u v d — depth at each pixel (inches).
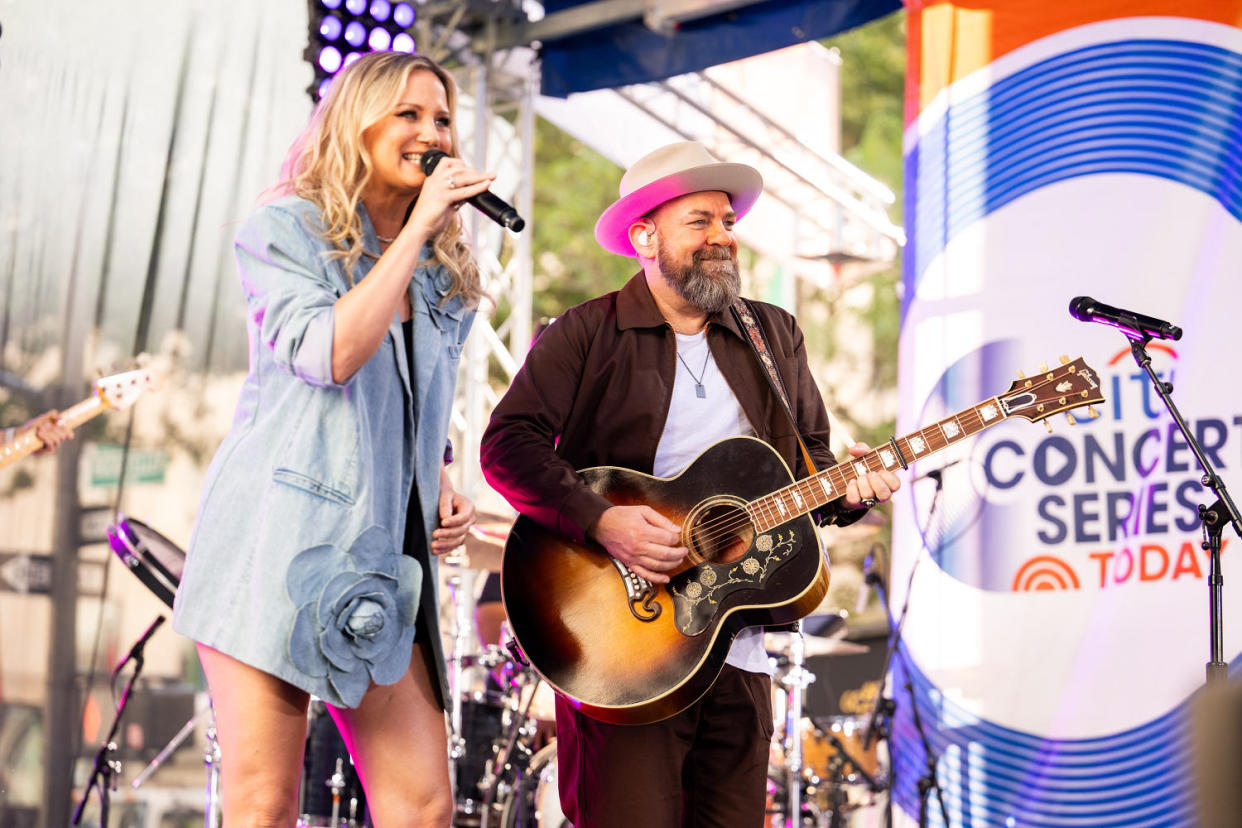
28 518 298.4
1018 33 250.8
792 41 305.3
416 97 116.0
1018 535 238.8
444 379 121.3
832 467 148.5
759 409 154.3
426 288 120.3
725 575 143.8
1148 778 226.4
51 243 311.0
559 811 243.3
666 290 155.8
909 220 257.0
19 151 310.7
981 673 239.1
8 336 305.4
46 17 314.7
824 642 289.9
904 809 242.7
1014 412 149.4
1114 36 244.1
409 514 120.1
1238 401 228.2
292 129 333.1
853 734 281.7
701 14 312.5
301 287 108.9
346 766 250.1
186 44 326.0
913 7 260.4
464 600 324.2
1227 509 158.2
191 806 293.7
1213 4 238.5
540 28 335.6
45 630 295.6
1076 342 239.5
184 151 323.6
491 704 269.4
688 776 148.9
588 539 145.5
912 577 241.6
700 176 154.2
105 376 311.7
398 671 112.0
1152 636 228.2
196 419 317.4
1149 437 232.1
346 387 110.5
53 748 290.7
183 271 320.8
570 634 144.6
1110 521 233.0
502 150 358.6
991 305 246.5
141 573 233.6
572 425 155.4
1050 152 246.1
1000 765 236.1
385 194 118.9
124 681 296.7
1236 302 231.3
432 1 335.9
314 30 254.5
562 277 786.2
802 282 753.0
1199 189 235.9
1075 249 241.9
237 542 107.7
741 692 145.6
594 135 381.7
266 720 107.0
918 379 251.8
